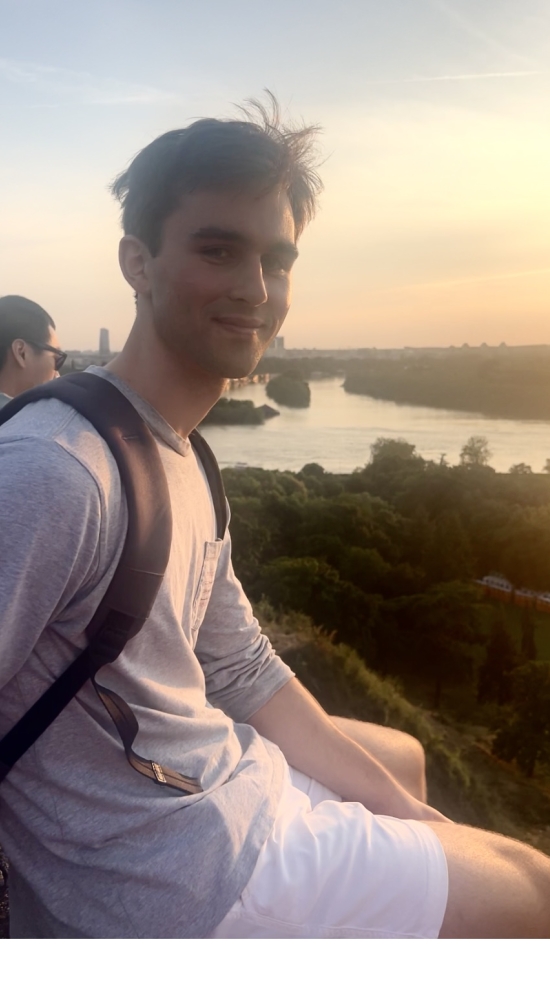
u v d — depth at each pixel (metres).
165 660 1.38
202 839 1.29
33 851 1.30
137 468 1.21
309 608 62.97
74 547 1.11
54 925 1.29
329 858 1.40
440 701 57.56
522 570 77.75
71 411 1.21
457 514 86.69
